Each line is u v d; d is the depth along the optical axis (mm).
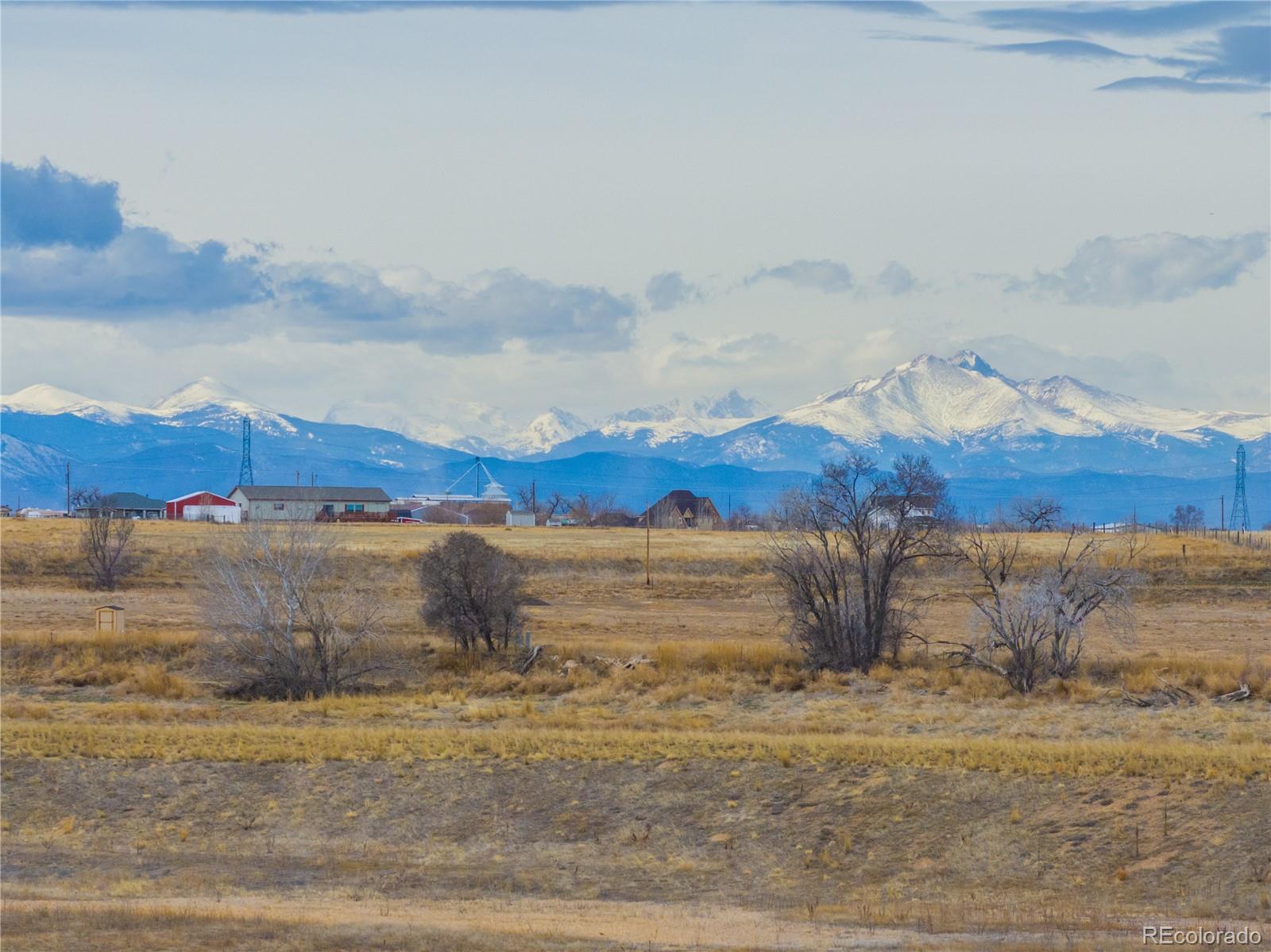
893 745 155500
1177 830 126625
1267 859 119375
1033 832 129250
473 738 164875
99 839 138000
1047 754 147250
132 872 126062
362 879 123375
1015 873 121938
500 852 133000
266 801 147750
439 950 92250
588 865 127875
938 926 103000
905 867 125125
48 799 148250
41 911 103938
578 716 189375
